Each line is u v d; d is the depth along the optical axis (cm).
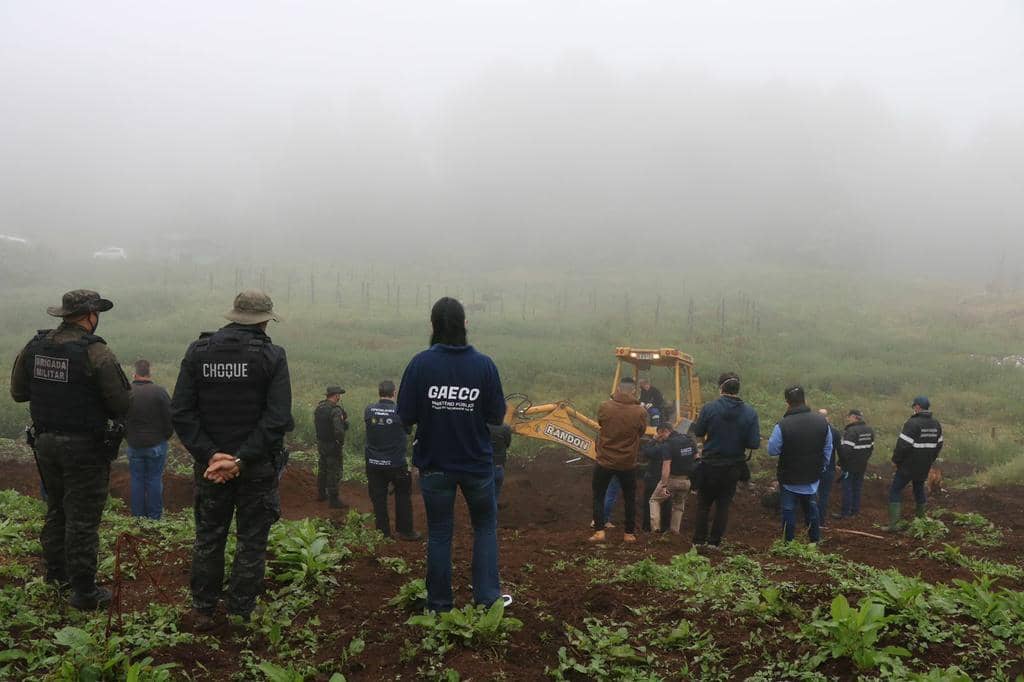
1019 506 1213
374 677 403
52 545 484
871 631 423
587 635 470
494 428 853
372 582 542
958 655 434
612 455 816
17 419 1480
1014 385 2178
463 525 1012
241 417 439
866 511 1226
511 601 501
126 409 466
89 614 454
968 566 716
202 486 443
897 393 2162
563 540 841
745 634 472
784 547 764
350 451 1472
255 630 438
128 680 354
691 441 1010
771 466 1472
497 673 403
